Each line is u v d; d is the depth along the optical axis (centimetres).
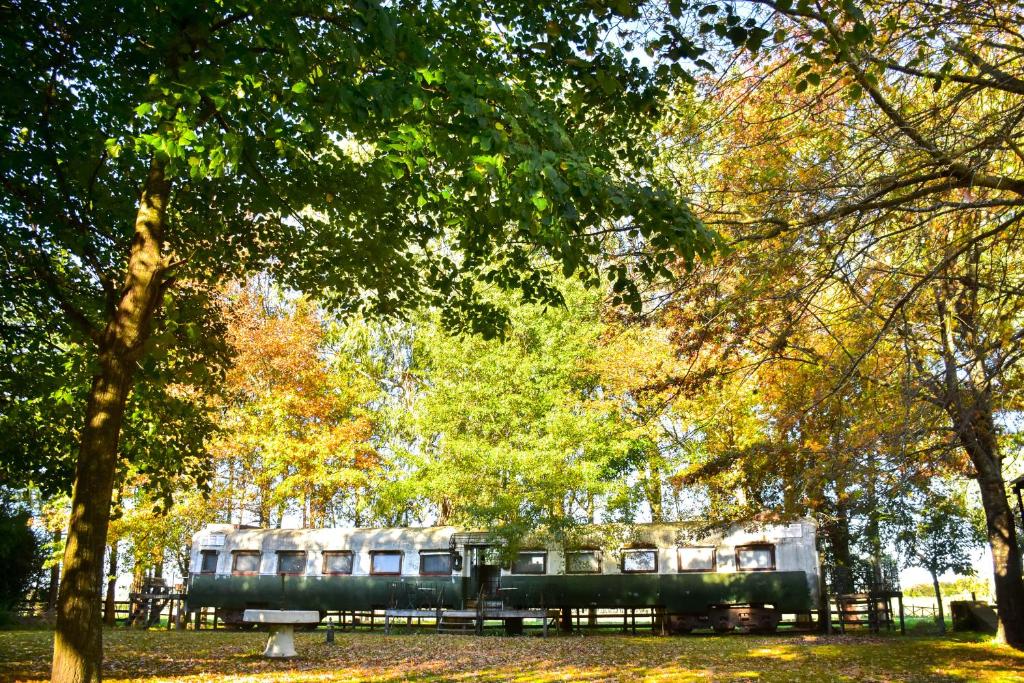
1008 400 1154
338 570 2573
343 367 2841
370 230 1195
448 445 2481
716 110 952
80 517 887
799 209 862
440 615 2344
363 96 682
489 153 711
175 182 1144
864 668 1277
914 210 786
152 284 1009
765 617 2208
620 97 841
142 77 906
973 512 2492
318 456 2638
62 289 1257
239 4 742
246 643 1938
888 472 941
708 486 2094
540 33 895
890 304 881
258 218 1242
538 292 1095
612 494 2427
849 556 2534
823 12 712
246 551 2648
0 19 895
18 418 1314
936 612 2670
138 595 2684
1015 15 802
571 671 1315
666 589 2280
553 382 2489
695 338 1078
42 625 2497
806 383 1273
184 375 1255
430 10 894
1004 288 887
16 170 1051
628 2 711
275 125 811
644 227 769
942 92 932
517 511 2380
